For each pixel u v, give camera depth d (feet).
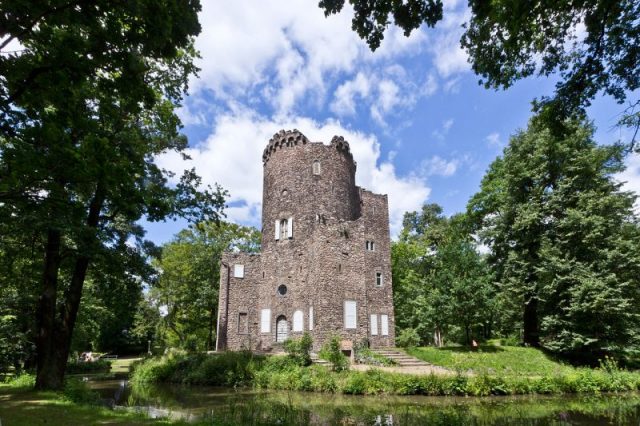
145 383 80.59
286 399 57.41
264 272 107.96
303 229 103.96
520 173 92.63
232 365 77.00
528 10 27.45
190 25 28.68
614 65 30.73
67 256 54.44
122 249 56.08
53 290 52.21
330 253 98.37
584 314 79.51
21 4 24.17
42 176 32.50
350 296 97.96
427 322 95.20
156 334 172.76
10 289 68.18
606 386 61.72
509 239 95.40
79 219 38.65
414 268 141.28
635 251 78.69
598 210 83.10
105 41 28.04
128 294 63.77
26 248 56.49
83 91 36.73
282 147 112.98
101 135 41.52
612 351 79.20
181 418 36.45
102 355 160.35
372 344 99.35
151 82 51.60
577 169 86.74
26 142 31.07
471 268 92.27
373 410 48.73
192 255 141.59
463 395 58.39
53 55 27.40
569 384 60.39
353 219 111.45
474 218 114.73
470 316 90.48
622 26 28.99
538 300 89.10
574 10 29.81
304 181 107.55
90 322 101.30
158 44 28.30
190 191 55.21
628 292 80.28
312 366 74.33
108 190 41.32
